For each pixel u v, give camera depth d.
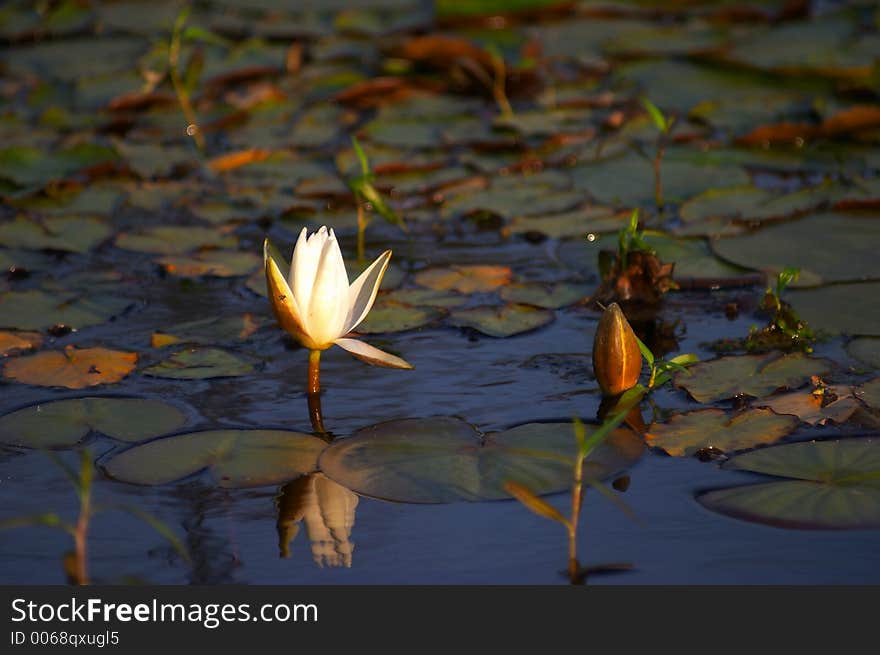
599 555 3.63
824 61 8.91
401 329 5.39
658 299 5.63
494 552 3.67
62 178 7.50
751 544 3.64
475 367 4.98
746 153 7.64
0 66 9.98
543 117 8.46
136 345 5.27
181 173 7.73
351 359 5.13
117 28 10.83
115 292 5.90
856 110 7.65
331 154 7.99
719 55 9.36
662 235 6.26
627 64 9.50
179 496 4.01
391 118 8.62
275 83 9.50
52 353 5.11
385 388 4.80
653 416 4.48
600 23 10.58
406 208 7.07
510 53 9.56
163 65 9.75
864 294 5.46
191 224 6.86
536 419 4.46
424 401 4.67
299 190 7.30
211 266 6.18
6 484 4.11
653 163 6.81
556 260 6.22
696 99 8.69
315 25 10.78
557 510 3.84
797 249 6.02
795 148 7.71
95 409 4.60
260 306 5.72
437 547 3.71
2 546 3.79
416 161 7.70
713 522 3.76
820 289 5.55
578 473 3.57
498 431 4.36
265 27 10.70
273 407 4.64
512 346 5.19
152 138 8.39
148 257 6.38
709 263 5.94
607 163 7.56
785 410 4.40
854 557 3.55
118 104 8.85
